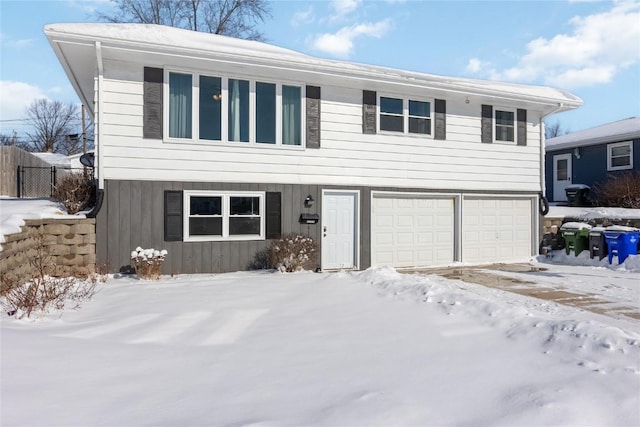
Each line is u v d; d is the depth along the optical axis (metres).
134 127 9.02
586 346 3.83
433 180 11.82
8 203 9.73
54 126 41.28
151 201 9.14
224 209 9.66
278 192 10.15
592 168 18.88
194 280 8.23
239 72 9.74
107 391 3.04
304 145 10.38
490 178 12.59
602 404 2.85
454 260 12.24
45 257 8.14
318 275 8.70
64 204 9.43
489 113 12.54
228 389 3.13
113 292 6.85
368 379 3.31
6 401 2.77
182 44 8.77
